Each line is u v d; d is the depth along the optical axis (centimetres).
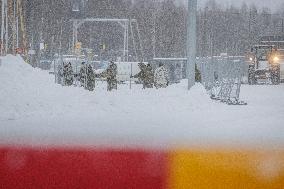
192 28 3503
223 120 2305
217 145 1523
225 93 3350
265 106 3050
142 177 1086
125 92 3438
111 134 1756
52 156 1301
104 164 1213
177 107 2869
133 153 1350
